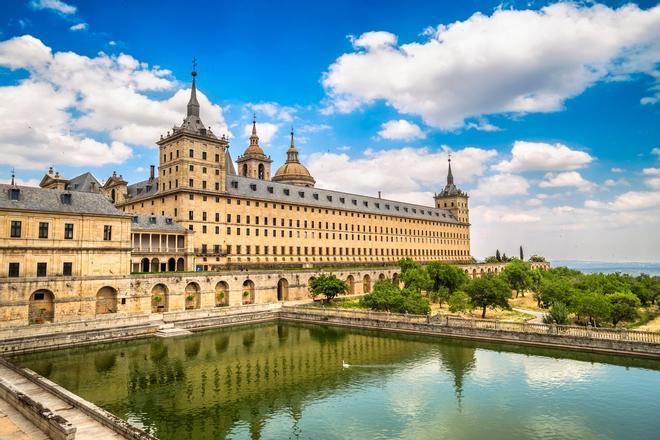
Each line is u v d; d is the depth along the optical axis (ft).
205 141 336.29
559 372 152.97
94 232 224.33
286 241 391.86
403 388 140.05
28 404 89.04
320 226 427.74
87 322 204.23
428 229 581.53
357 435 106.63
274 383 145.69
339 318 249.96
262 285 302.04
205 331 233.96
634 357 164.25
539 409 120.98
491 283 267.59
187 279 259.39
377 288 279.08
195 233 321.73
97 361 171.83
